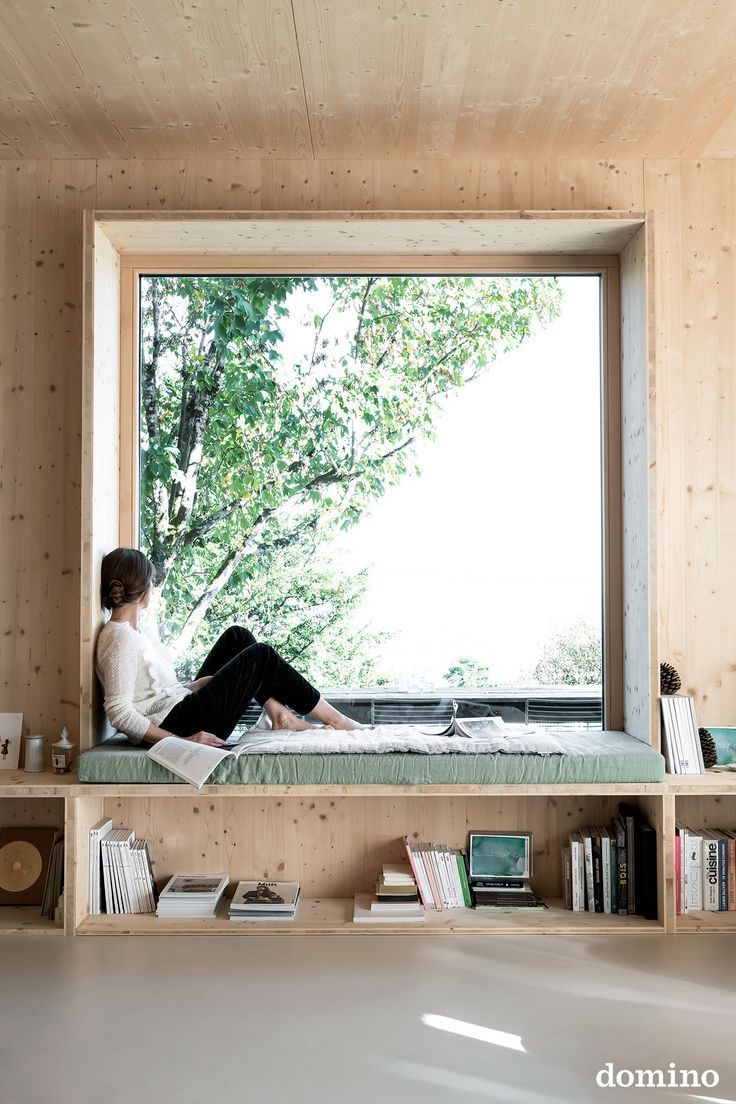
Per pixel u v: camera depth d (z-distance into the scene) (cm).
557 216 368
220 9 291
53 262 399
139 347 413
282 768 347
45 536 397
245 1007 288
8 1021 279
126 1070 249
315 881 392
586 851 370
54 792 350
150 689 378
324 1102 232
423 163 401
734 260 401
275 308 414
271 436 413
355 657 412
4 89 340
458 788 348
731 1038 267
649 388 368
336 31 303
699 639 399
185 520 412
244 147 389
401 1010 285
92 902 369
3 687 395
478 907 372
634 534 388
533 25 301
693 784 351
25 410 398
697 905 369
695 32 305
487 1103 231
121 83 337
